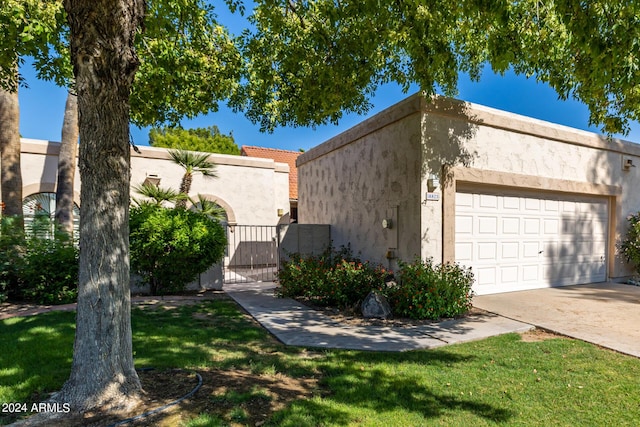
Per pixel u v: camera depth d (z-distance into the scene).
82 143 2.85
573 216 9.28
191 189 12.98
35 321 5.35
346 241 9.40
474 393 3.24
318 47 6.34
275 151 19.08
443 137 6.99
